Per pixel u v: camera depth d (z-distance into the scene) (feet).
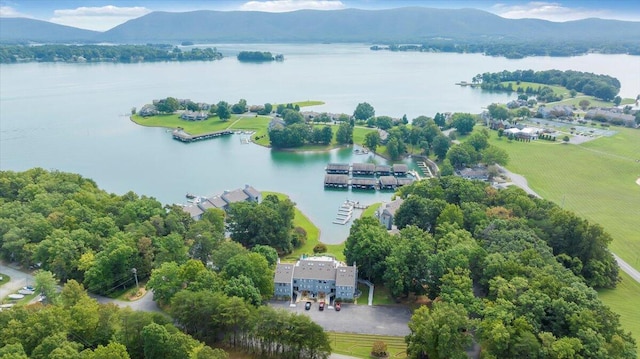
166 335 351.67
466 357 353.92
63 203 588.09
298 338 369.91
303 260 510.58
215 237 536.83
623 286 510.99
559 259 510.17
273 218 588.50
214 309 391.45
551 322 374.02
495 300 412.16
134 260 493.77
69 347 328.49
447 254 470.80
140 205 588.50
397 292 466.29
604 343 346.74
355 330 429.79
